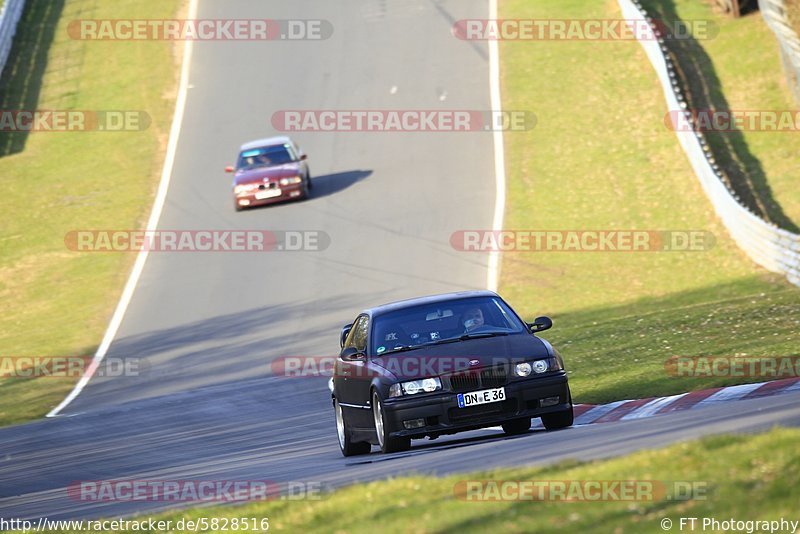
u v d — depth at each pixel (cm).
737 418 3144
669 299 8394
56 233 11981
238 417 6362
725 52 13712
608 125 12238
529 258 9756
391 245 10481
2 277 11138
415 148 12712
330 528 2323
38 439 6338
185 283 10331
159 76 15400
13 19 17088
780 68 12988
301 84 14662
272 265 10419
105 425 6562
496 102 13275
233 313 9481
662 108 12356
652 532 1867
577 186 11062
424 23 15662
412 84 14150
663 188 10631
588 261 9506
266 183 11669
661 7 15375
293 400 6706
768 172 10931
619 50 13938
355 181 12206
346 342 4684
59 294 10562
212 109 14450
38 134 14525
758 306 6850
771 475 2038
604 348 6306
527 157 11938
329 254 10494
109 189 12875
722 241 9419
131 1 17712
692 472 2152
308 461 4422
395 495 2456
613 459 2428
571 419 3991
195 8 17175
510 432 4244
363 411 4166
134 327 9538
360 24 15988
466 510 2152
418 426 3859
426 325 4222
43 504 4256
